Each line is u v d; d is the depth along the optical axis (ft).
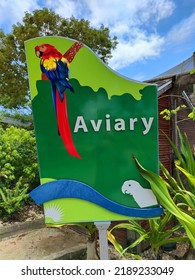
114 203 4.65
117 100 4.58
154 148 4.65
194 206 5.82
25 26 23.62
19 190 12.18
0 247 8.93
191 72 8.18
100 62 4.50
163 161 9.13
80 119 4.59
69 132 4.60
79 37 24.40
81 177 4.66
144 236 6.07
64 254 8.07
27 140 13.73
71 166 4.64
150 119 4.61
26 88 24.81
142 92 4.58
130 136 4.63
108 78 4.54
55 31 23.99
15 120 20.38
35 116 4.54
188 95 10.59
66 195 4.65
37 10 23.53
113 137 4.63
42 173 4.64
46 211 4.67
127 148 4.64
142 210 4.65
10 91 25.05
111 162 4.65
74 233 9.95
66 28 24.12
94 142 4.63
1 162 12.65
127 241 8.03
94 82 4.53
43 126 4.58
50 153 4.63
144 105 4.59
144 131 4.63
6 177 12.35
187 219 4.81
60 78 4.47
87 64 4.49
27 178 13.30
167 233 6.16
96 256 6.97
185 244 8.32
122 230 8.30
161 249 7.74
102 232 4.74
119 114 4.59
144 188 4.66
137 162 4.63
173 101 9.29
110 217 4.66
